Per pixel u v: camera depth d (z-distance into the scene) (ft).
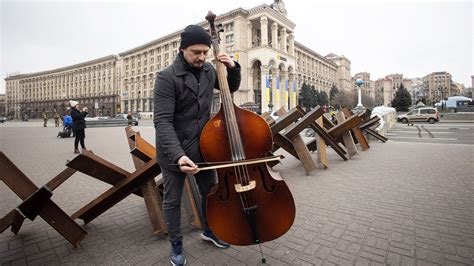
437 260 7.13
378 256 7.41
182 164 6.10
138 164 11.00
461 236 8.42
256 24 192.44
